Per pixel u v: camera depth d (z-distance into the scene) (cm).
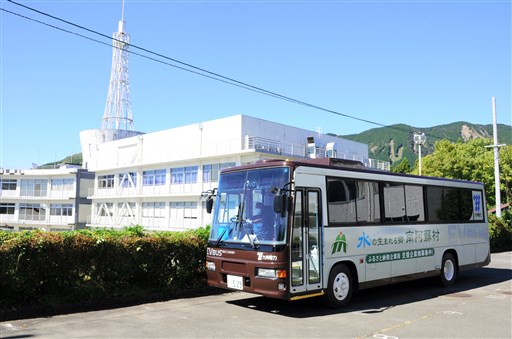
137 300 994
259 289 866
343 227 993
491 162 4766
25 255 837
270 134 4412
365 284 1034
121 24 6738
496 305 1027
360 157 5441
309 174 934
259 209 912
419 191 1255
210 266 972
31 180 6756
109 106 7219
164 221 4891
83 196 6419
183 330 758
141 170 5266
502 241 2784
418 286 1325
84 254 924
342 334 752
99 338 697
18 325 765
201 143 4534
